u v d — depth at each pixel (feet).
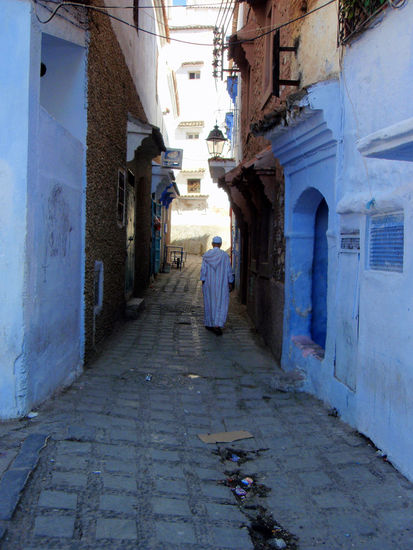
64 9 15.92
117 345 24.58
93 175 19.76
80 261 18.70
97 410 14.90
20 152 12.73
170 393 17.79
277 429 14.69
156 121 52.29
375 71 13.02
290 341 20.47
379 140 9.67
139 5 34.42
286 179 20.75
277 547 8.95
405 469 11.19
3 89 12.68
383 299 12.32
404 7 11.64
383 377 12.31
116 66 23.90
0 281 12.80
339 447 13.02
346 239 14.94
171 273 64.13
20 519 8.60
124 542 8.45
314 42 17.84
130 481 10.72
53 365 15.57
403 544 8.97
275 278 23.88
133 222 35.27
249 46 33.47
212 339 27.61
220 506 10.30
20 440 11.75
